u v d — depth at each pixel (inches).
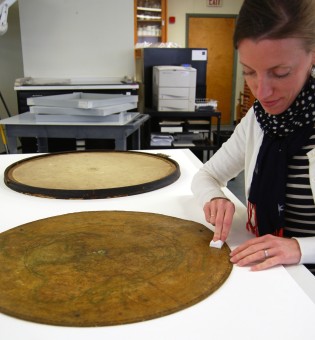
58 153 60.1
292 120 32.7
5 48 180.2
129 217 35.3
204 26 274.2
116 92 140.4
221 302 22.3
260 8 24.6
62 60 152.8
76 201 40.7
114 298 22.2
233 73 288.5
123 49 154.0
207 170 43.3
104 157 58.0
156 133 147.3
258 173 36.0
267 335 19.6
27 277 24.5
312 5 24.4
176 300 22.1
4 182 47.3
